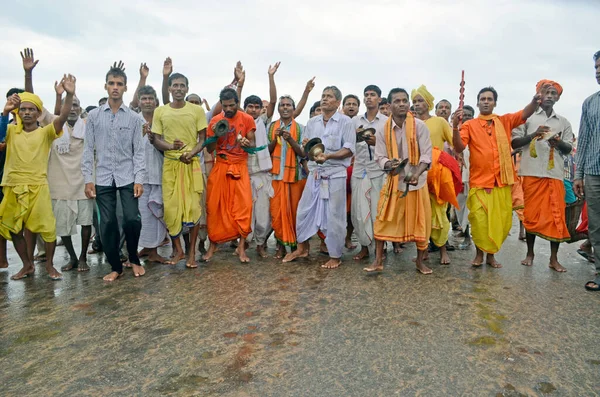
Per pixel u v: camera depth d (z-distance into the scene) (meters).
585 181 4.72
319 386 2.63
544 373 2.76
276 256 6.09
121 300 4.20
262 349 3.12
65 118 4.96
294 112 6.18
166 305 4.04
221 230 5.70
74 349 3.15
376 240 5.20
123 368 2.87
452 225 8.78
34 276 5.14
